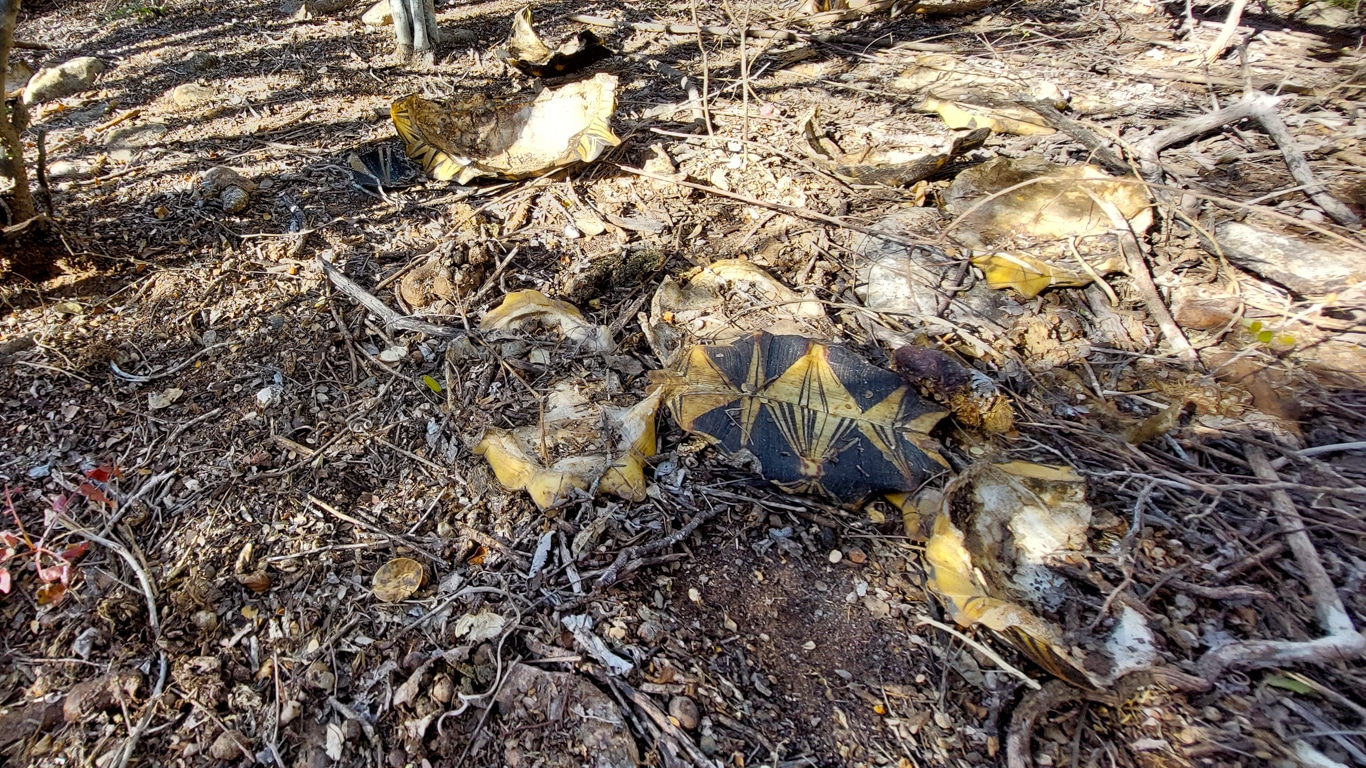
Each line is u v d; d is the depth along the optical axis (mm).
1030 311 2758
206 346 2639
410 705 1741
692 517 2135
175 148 3693
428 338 2678
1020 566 1982
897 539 2105
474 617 1888
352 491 2199
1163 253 2914
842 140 3809
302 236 3105
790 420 2232
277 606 1923
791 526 2152
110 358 2580
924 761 1688
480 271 2926
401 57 4617
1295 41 4551
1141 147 3422
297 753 1675
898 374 2352
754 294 2797
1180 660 1783
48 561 1995
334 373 2555
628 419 2293
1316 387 2381
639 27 5145
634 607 1925
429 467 2268
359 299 2793
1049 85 4117
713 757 1657
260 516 2117
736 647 1879
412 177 3512
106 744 1671
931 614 1952
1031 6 5344
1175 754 1654
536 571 1982
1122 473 2141
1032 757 1682
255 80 4391
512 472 2143
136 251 3018
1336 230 2775
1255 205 2789
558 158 3322
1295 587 1919
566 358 2578
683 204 3363
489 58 4695
